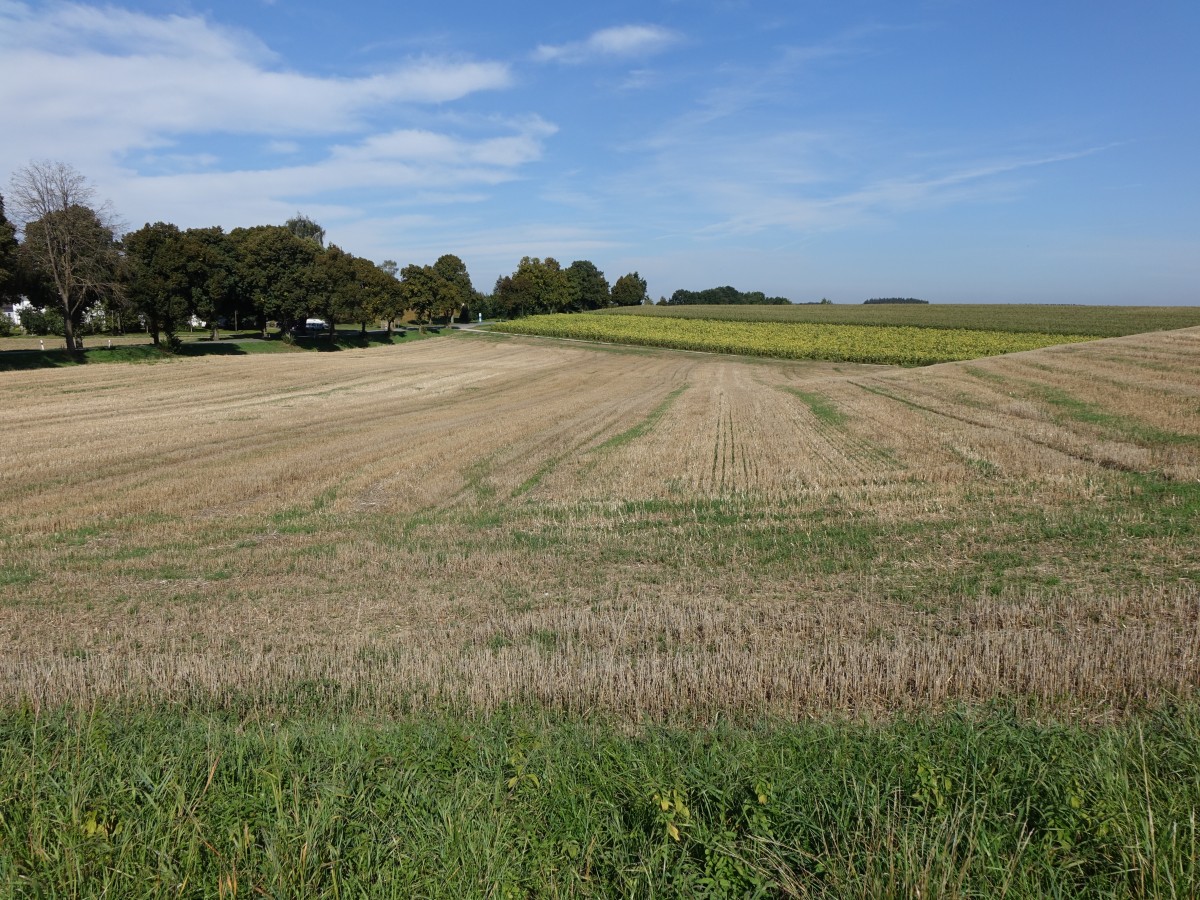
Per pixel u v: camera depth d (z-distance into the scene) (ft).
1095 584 34.30
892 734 19.93
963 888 13.84
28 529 51.29
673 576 38.68
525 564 41.50
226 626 32.94
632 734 21.90
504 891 14.15
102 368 175.11
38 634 32.63
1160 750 18.30
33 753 19.07
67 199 183.62
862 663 25.49
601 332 289.94
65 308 188.34
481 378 178.70
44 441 88.22
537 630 31.40
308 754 19.47
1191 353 118.83
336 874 14.70
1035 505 48.96
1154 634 27.22
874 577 36.65
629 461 72.69
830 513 50.19
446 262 477.36
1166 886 13.60
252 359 214.07
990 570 37.06
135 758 18.89
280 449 82.64
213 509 56.75
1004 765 17.65
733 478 62.75
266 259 257.96
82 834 15.40
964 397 101.91
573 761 18.70
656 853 14.88
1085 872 14.55
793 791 16.60
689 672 24.85
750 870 14.57
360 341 298.15
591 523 50.49
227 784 17.79
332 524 52.11
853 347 217.36
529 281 458.50
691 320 324.39
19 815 16.25
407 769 18.26
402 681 25.39
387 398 138.72
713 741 19.98
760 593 35.42
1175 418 73.46
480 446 83.56
